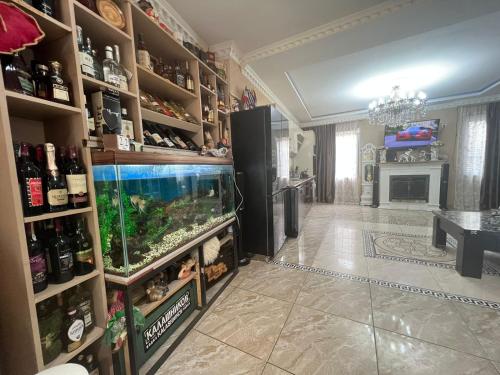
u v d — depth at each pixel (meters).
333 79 3.55
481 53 2.79
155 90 1.67
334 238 3.08
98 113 1.08
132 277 0.99
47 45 0.98
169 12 1.87
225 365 1.13
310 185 5.15
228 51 2.46
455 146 4.91
